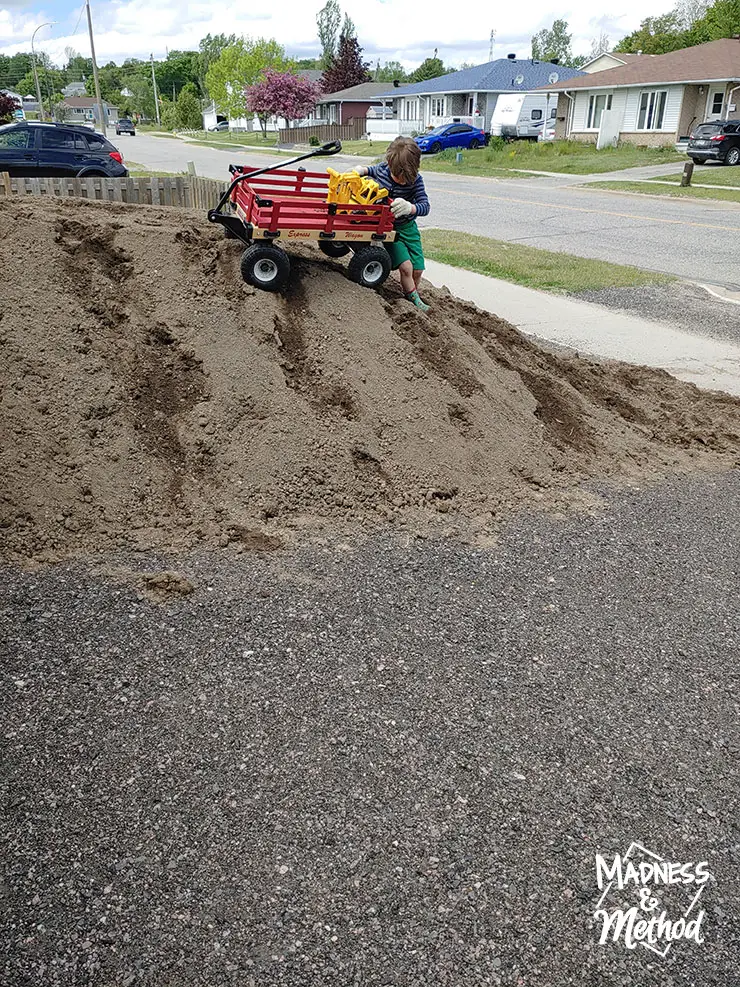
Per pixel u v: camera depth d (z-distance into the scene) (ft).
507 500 16.57
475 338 20.56
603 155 115.34
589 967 7.52
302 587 12.88
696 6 230.07
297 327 17.72
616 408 21.38
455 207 72.43
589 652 11.93
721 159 101.60
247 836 8.54
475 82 166.09
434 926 7.74
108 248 18.34
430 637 11.93
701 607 13.38
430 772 9.53
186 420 15.93
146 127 328.90
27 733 9.69
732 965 7.65
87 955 7.27
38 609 11.92
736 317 34.35
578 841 8.79
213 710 10.21
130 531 14.05
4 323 16.02
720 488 18.21
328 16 330.13
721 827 9.11
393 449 16.67
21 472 14.29
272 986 7.12
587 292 38.22
